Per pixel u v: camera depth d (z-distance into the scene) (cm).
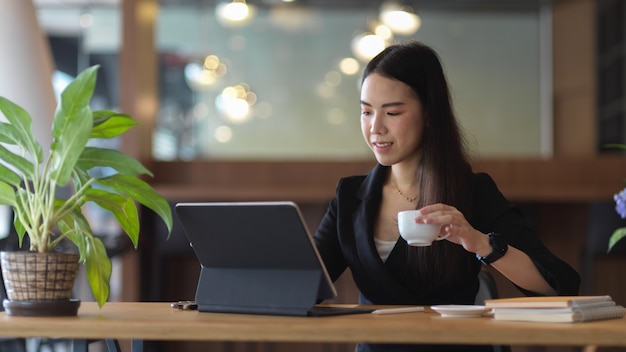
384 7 888
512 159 532
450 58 921
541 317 155
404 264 205
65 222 185
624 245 471
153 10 539
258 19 919
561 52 852
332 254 221
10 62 383
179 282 493
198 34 912
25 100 382
